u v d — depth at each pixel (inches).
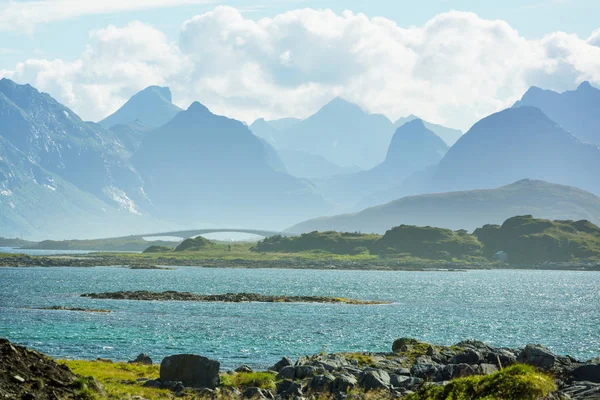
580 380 2893.7
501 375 1913.1
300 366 3474.4
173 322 7022.6
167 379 3147.1
